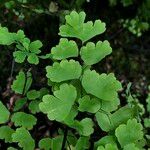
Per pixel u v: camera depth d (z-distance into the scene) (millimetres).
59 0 342
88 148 185
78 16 171
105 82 162
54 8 331
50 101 160
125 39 458
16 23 355
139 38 471
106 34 431
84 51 166
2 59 345
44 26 380
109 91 161
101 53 166
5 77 342
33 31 377
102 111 172
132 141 163
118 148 170
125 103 353
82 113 250
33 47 183
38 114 326
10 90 329
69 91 161
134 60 447
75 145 189
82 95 172
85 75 161
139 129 162
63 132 201
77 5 353
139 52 461
